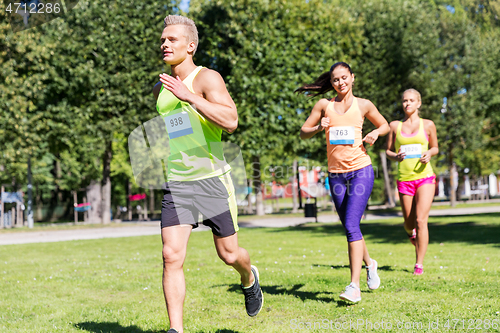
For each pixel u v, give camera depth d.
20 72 17.66
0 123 17.11
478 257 6.52
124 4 17.53
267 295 4.34
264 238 11.22
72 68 17.48
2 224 21.62
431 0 24.25
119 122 17.97
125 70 17.80
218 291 4.68
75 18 17.11
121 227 19.58
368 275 4.22
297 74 17.08
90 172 25.30
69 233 17.53
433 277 4.90
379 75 18.58
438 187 48.50
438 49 21.62
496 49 24.31
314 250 8.30
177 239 2.70
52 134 18.27
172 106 2.71
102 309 4.10
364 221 18.89
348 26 18.36
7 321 3.74
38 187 30.41
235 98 17.39
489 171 35.16
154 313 3.85
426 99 20.64
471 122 23.80
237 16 17.14
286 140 17.69
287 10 17.22
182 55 2.70
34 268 7.15
